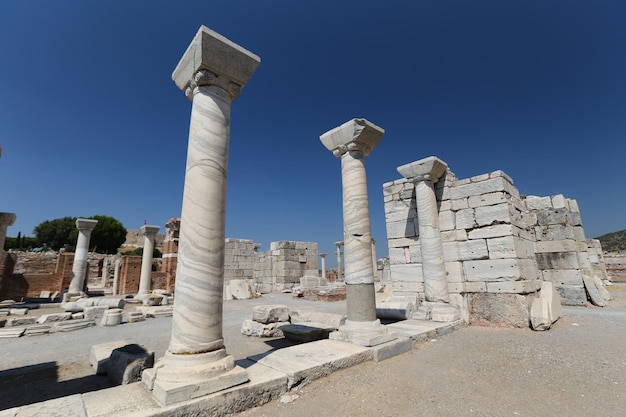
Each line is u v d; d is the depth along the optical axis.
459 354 5.93
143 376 3.76
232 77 4.61
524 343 6.62
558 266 13.52
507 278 8.59
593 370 4.85
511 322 8.35
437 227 9.45
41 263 26.78
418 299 10.17
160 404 3.17
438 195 10.23
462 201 9.73
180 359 3.56
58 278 21.94
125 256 22.86
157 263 32.38
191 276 3.82
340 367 4.88
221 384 3.53
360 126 6.73
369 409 3.68
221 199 4.21
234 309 13.95
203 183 4.07
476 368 5.12
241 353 6.57
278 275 24.44
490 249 8.97
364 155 7.16
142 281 18.00
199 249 3.89
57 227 46.97
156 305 15.76
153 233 18.80
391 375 4.79
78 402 3.20
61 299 18.53
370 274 6.39
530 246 10.12
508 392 4.14
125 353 5.07
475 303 9.07
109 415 2.91
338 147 7.12
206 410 3.28
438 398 3.98
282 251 24.36
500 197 8.95
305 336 7.35
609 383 4.33
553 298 9.12
